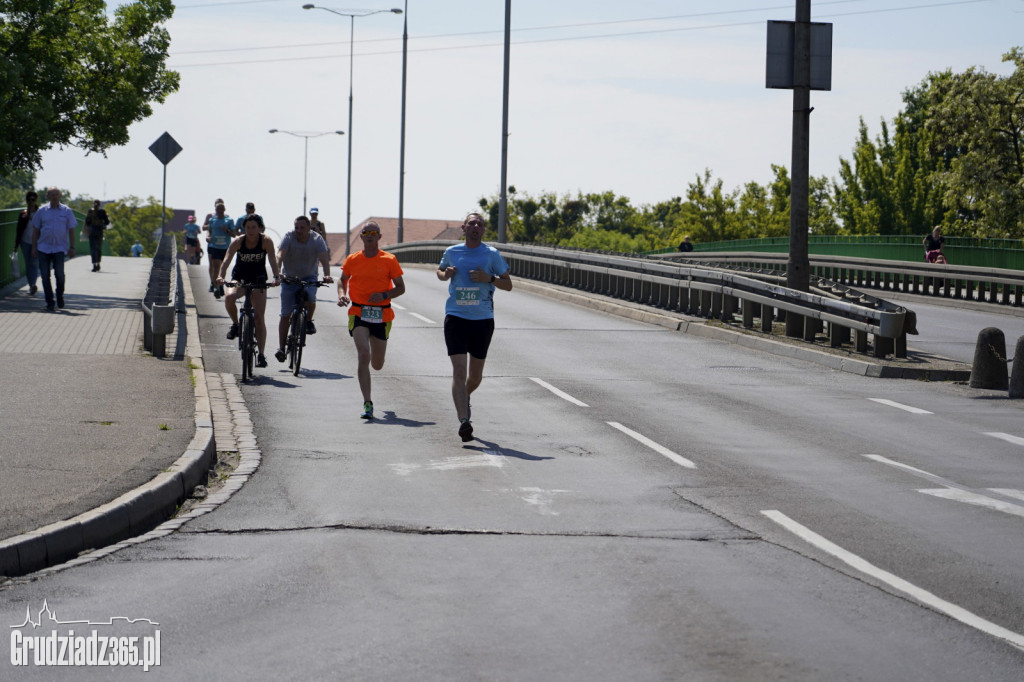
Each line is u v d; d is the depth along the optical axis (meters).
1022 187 59.28
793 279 24.19
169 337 20.03
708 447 12.83
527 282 37.84
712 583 7.62
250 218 16.84
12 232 30.09
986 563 8.31
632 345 22.98
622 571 7.86
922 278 44.03
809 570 7.99
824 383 18.56
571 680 5.82
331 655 6.14
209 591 7.29
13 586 7.36
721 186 106.88
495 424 14.05
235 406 14.70
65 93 29.81
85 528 8.30
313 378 17.47
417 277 41.84
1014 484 11.24
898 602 7.29
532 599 7.20
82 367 16.00
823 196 108.38
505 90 43.03
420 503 9.88
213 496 10.05
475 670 5.94
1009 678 5.98
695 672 5.95
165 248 26.47
